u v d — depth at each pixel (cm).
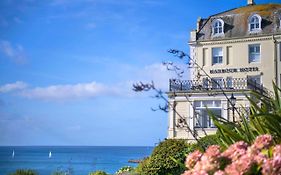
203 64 4712
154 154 1945
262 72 4484
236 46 4600
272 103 514
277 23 4512
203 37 4756
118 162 9962
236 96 3438
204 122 3092
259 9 4675
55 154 19388
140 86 522
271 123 456
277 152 348
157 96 532
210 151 366
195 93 3619
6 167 7581
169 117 3669
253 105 512
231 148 375
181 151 1867
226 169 344
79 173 5128
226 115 3469
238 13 4731
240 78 4369
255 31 4553
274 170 327
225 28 4697
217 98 3522
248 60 4547
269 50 4481
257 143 371
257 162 340
